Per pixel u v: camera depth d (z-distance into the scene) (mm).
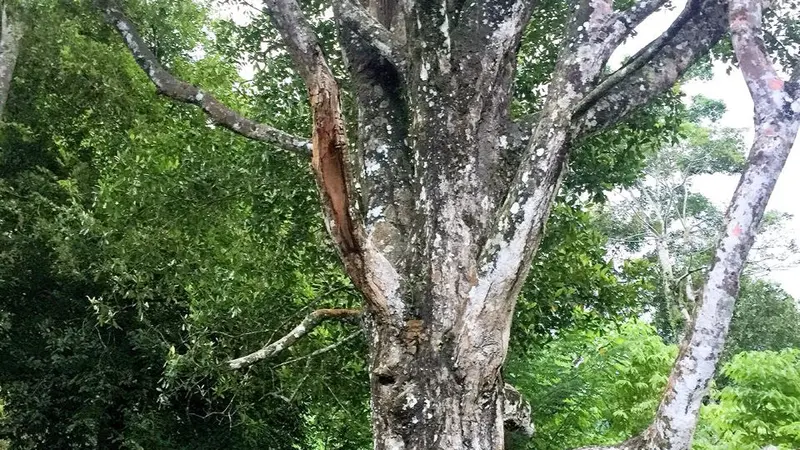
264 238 6422
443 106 3465
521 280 3158
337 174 2936
